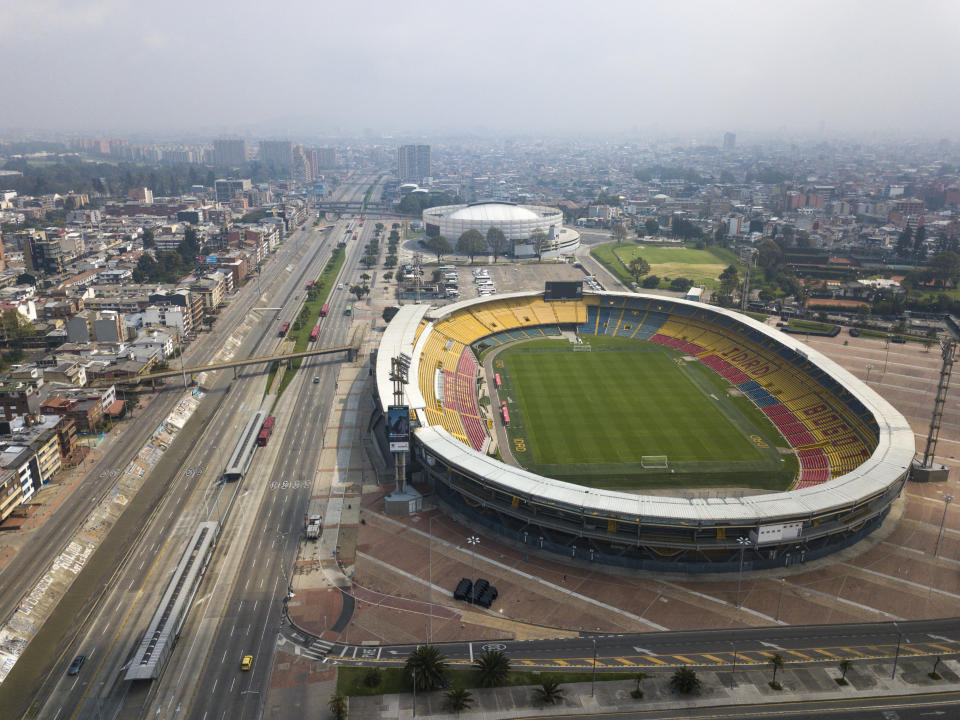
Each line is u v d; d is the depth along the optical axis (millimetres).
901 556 138625
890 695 102938
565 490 139000
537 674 106812
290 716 98812
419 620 119250
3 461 153000
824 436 186250
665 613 121625
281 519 151125
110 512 153500
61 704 101375
